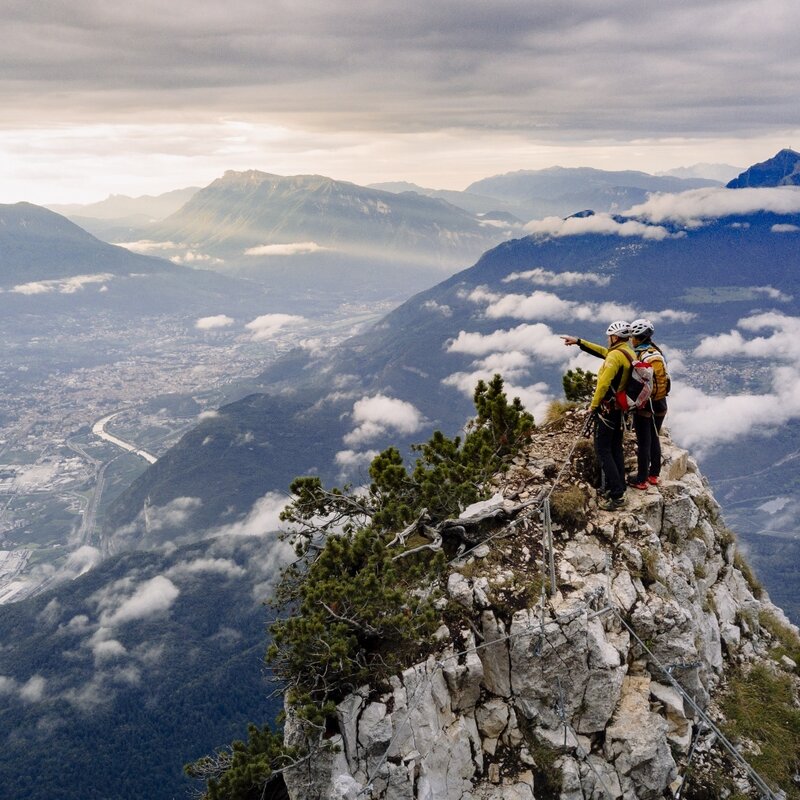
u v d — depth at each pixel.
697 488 21.08
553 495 18.28
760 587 22.83
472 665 15.27
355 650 15.41
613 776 14.88
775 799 14.23
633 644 16.33
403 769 14.06
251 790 17.69
